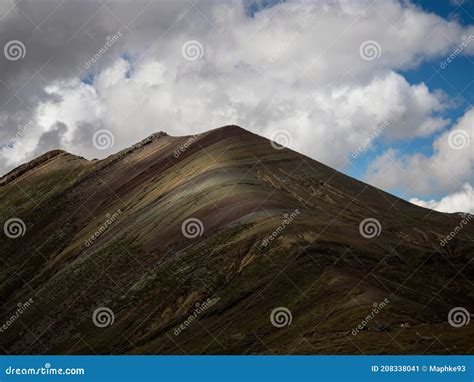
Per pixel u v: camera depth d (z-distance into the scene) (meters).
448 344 56.12
